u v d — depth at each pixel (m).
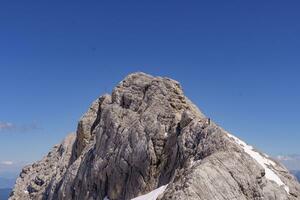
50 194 109.50
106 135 89.38
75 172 97.12
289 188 65.75
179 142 73.00
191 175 58.97
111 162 83.94
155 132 79.19
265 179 63.78
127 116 88.75
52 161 132.88
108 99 107.62
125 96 92.12
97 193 86.06
